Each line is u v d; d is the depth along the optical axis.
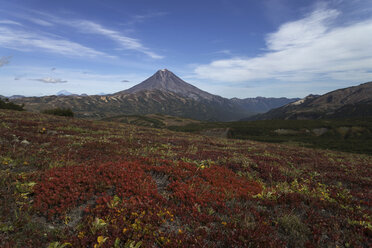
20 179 6.66
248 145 24.88
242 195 7.20
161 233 4.84
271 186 8.98
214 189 7.53
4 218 4.80
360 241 5.01
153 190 6.75
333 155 22.20
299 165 14.30
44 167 8.18
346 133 145.50
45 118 24.45
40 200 5.61
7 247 4.04
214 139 28.64
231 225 5.26
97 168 8.09
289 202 7.05
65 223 5.06
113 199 6.01
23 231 4.51
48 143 12.38
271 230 5.17
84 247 4.33
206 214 5.86
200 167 9.97
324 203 6.99
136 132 24.28
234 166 11.41
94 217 5.25
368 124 153.38
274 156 16.83
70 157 9.94
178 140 21.11
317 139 127.50
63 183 6.61
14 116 21.88
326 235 5.27
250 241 4.72
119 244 4.56
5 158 8.40
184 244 4.55
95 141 14.52
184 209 5.96
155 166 9.05
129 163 9.08
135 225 4.91
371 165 16.03
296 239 5.00
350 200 7.57
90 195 6.19
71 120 26.95
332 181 10.78
